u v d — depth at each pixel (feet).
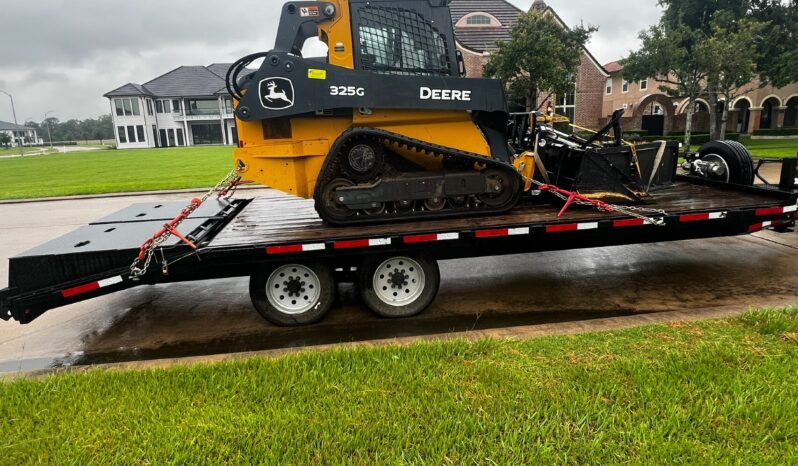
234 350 13.61
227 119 182.60
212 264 13.62
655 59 66.54
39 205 40.45
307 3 14.96
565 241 15.85
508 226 14.55
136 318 16.20
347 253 13.96
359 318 15.24
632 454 7.61
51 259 12.97
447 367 10.22
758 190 17.92
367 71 14.89
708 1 82.74
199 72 190.49
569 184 17.03
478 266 20.21
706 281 17.51
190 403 9.28
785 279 17.38
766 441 7.84
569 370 9.93
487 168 16.15
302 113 15.16
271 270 14.24
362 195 15.20
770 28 76.79
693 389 9.12
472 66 81.76
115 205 39.27
